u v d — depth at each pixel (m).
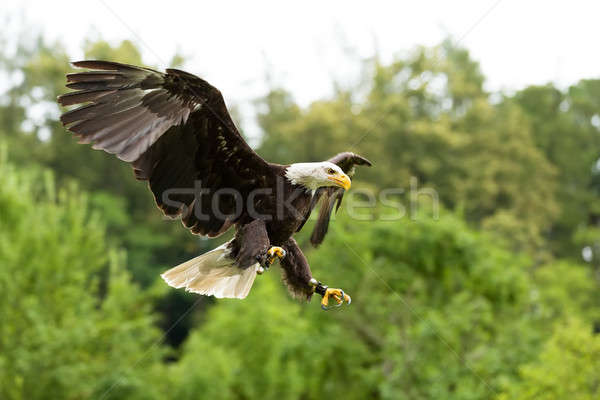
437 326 15.77
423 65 38.50
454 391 15.41
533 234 32.28
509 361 15.84
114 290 18.03
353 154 8.29
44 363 15.57
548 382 12.34
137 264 30.70
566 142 42.97
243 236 6.87
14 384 15.79
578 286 28.45
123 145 6.21
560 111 44.75
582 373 12.20
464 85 39.06
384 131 33.12
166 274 7.09
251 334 17.30
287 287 7.38
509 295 17.89
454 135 33.72
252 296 17.88
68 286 17.06
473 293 17.91
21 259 16.78
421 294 17.58
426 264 17.70
